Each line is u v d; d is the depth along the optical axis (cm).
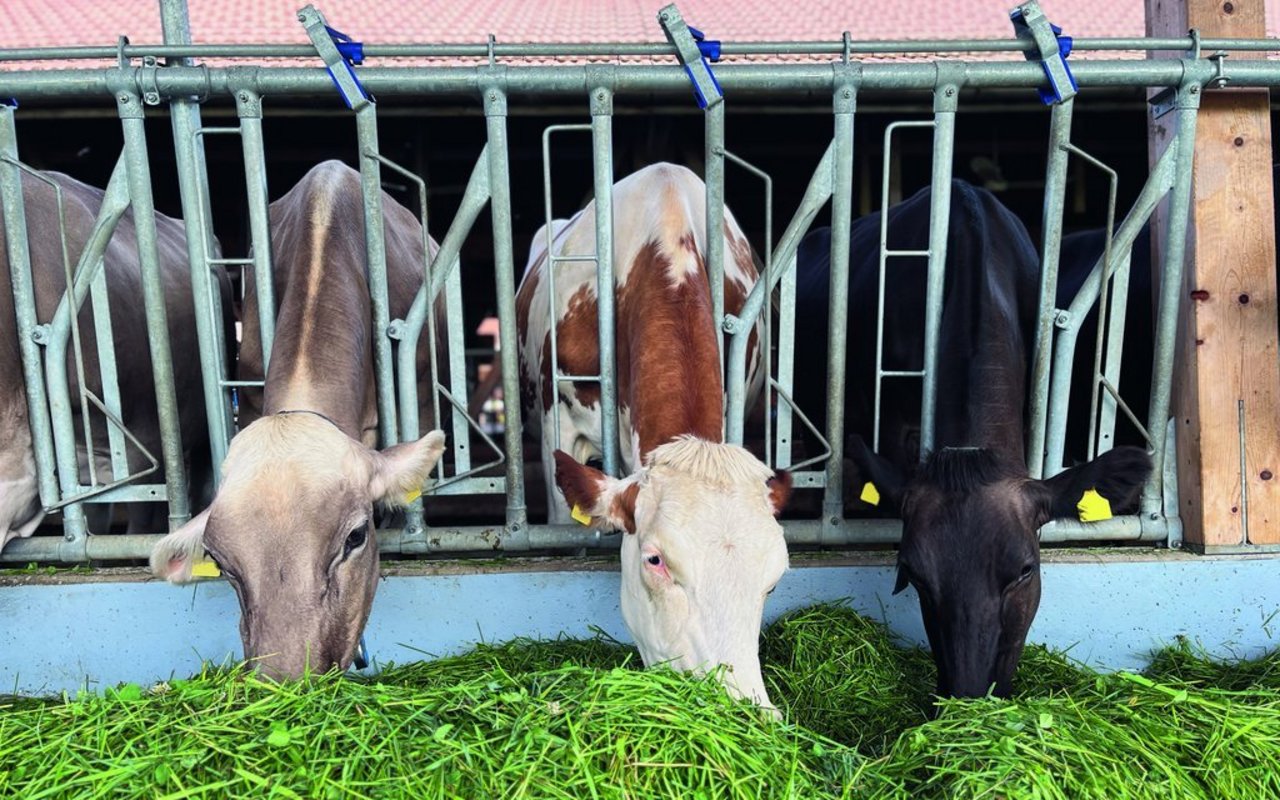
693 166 1063
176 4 358
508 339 369
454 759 233
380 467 302
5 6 861
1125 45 354
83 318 395
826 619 366
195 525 302
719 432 318
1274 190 446
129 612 367
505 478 383
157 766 229
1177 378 391
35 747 244
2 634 365
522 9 931
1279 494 378
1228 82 358
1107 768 251
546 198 363
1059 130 358
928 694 338
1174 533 390
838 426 381
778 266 371
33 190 399
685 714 246
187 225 361
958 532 297
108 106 845
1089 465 312
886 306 450
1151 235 405
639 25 866
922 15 867
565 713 247
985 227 399
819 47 352
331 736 238
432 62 771
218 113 909
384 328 371
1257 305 377
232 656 348
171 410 372
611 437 373
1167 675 352
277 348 328
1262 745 267
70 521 375
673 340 326
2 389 366
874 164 1152
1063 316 376
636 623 294
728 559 265
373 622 372
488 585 371
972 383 344
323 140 1126
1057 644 378
